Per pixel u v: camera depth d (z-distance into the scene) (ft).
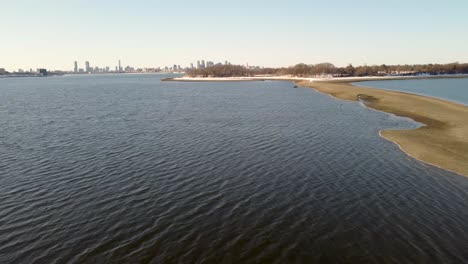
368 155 102.78
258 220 60.85
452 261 48.26
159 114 200.54
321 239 54.44
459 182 79.25
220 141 123.44
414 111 194.39
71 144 119.03
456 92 332.60
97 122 170.40
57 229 57.41
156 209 65.16
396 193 73.15
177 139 127.03
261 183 79.41
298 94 345.10
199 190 74.95
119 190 74.69
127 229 57.41
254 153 106.11
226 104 256.52
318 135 133.18
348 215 62.85
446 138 123.95
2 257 49.26
